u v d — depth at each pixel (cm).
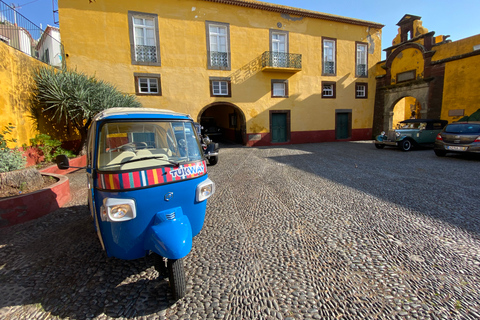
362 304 247
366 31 1952
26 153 823
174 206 280
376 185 645
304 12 1725
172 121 318
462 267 297
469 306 239
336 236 385
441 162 938
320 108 1867
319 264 316
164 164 275
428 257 320
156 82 1465
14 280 298
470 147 948
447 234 375
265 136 1734
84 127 1038
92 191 292
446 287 265
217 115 2539
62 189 561
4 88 751
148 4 1403
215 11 1538
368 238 375
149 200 262
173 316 239
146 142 314
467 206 479
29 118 865
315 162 1004
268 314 238
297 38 1753
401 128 1364
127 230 259
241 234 402
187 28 1485
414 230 393
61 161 326
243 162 1052
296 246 361
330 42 1861
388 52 1872
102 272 312
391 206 497
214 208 520
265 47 1673
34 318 241
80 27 1306
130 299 264
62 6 1278
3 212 440
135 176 256
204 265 321
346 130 1984
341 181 696
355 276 290
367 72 1981
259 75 1681
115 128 291
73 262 334
